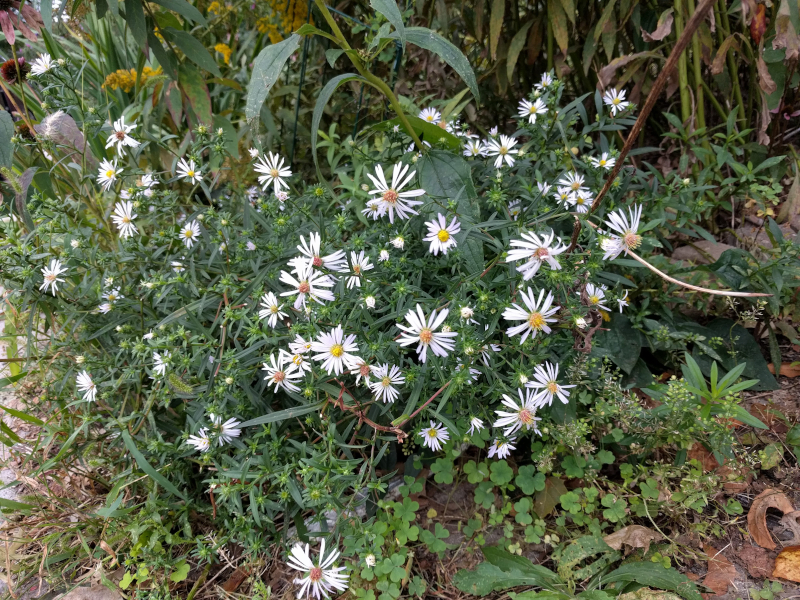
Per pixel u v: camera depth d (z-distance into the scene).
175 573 0.34
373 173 0.48
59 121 0.41
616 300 0.36
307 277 0.30
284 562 0.35
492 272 0.35
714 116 0.59
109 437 0.39
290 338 0.33
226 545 0.37
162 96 0.57
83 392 0.37
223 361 0.33
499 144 0.42
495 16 0.51
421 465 0.35
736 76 0.51
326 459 0.30
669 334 0.39
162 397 0.35
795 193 0.47
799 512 0.33
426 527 0.36
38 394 0.45
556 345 0.36
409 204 0.32
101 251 0.44
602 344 0.40
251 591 0.34
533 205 0.36
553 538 0.33
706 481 0.32
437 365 0.30
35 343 0.46
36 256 0.37
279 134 0.64
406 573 0.31
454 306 0.31
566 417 0.36
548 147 0.43
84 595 0.34
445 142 0.39
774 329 0.44
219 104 0.70
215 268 0.39
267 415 0.31
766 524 0.33
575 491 0.34
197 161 0.40
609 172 0.40
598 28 0.49
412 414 0.29
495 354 0.33
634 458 0.37
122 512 0.33
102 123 0.41
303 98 0.64
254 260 0.37
